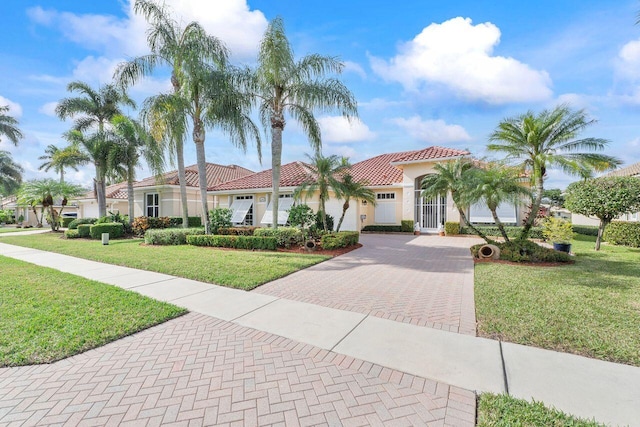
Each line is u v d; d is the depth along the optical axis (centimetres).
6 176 4416
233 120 1728
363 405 347
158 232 1812
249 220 2719
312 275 987
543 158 1239
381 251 1516
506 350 471
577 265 1120
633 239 1647
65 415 329
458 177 1409
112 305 673
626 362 434
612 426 307
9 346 477
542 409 334
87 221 2814
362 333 538
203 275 952
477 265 1139
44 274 990
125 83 1791
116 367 428
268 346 492
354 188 1712
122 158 2395
